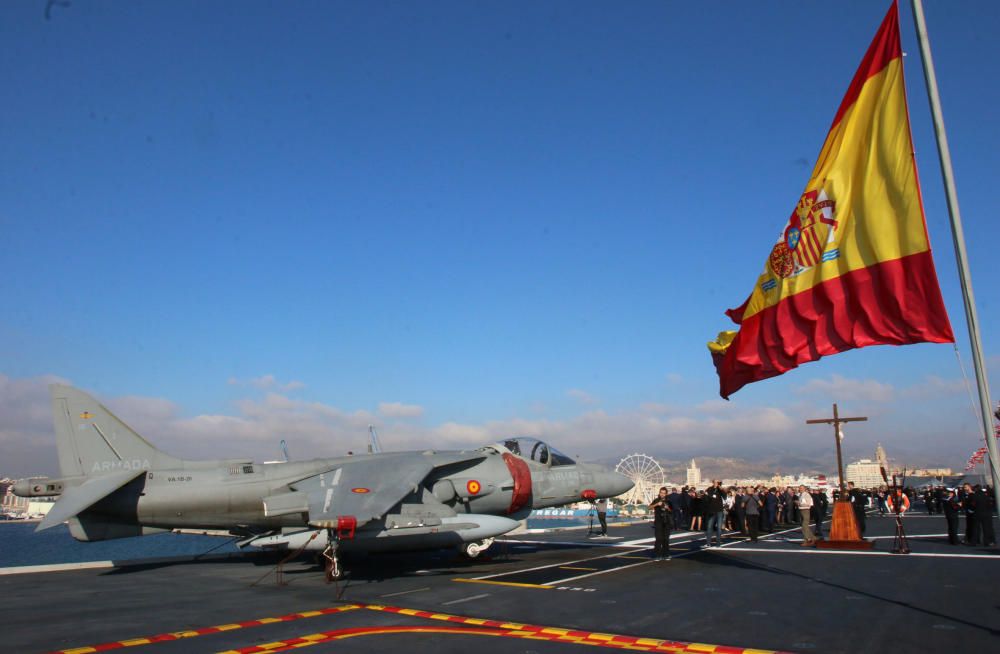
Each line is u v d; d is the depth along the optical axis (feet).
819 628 33.40
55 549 128.57
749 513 84.02
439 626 35.27
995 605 38.88
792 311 43.29
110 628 35.37
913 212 37.32
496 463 70.79
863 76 40.57
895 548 70.85
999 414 96.63
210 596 45.98
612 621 35.88
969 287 29.27
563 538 94.38
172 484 62.39
